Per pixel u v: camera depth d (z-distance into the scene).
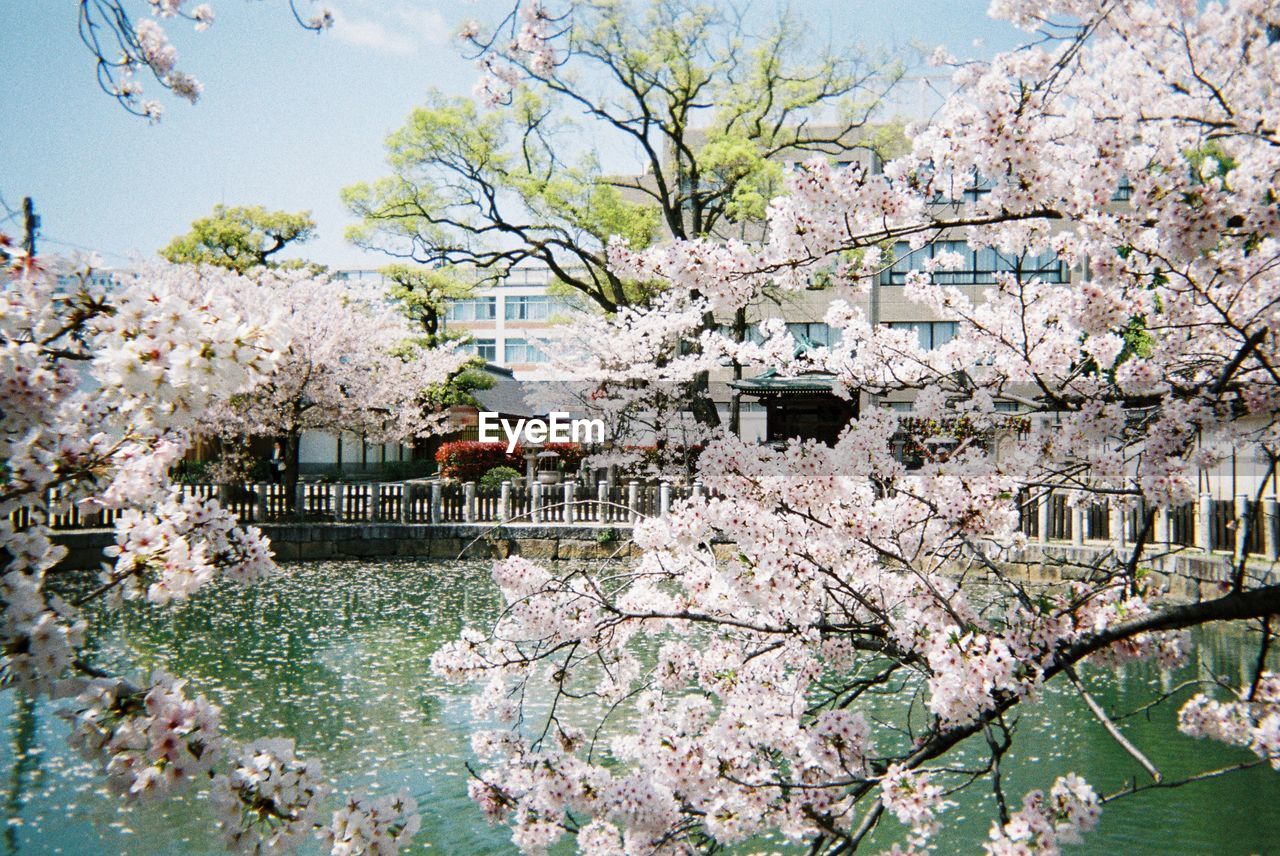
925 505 2.96
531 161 22.56
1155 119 3.44
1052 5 3.78
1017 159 2.91
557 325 26.58
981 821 5.95
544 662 4.17
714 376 29.33
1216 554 11.55
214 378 1.94
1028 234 3.74
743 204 20.06
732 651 3.76
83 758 1.95
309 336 19.47
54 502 2.25
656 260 3.29
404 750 7.52
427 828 6.03
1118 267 3.32
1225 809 6.12
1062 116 3.30
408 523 19.41
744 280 3.19
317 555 18.86
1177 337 3.81
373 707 8.74
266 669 10.20
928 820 2.57
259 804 2.08
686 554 3.54
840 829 3.05
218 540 2.41
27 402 1.94
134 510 2.36
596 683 9.02
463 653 3.76
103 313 2.02
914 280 4.30
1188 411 2.89
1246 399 3.04
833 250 3.04
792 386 18.78
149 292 1.94
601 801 3.11
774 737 3.00
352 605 14.05
